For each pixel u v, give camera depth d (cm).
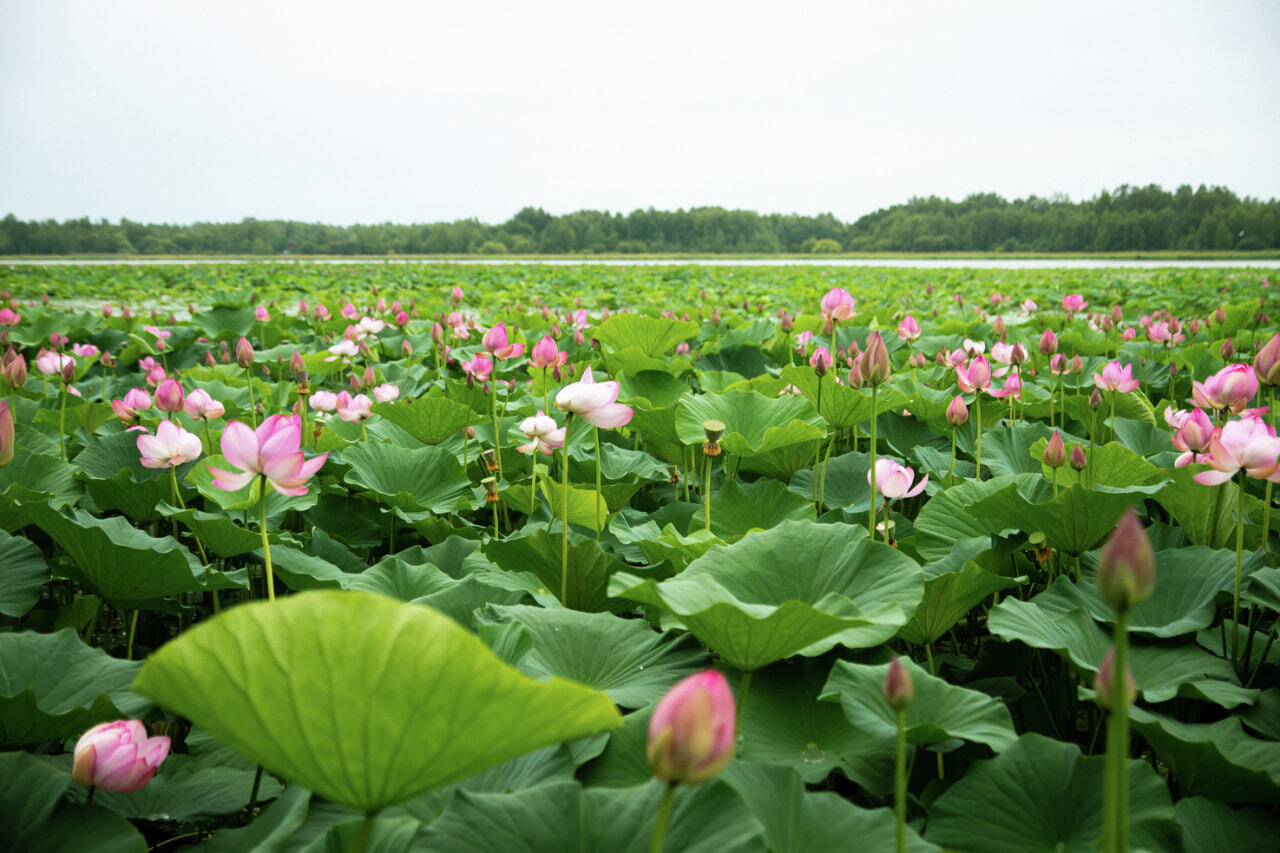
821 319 801
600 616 242
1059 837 169
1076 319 1086
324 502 384
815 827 156
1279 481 235
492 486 360
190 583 263
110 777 171
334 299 1636
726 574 235
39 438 442
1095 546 310
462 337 762
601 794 146
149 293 2006
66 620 309
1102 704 124
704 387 583
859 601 225
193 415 373
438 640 107
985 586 244
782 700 212
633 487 394
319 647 108
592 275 2684
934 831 174
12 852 160
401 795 127
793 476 420
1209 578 257
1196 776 191
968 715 193
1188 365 687
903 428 502
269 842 152
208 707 115
